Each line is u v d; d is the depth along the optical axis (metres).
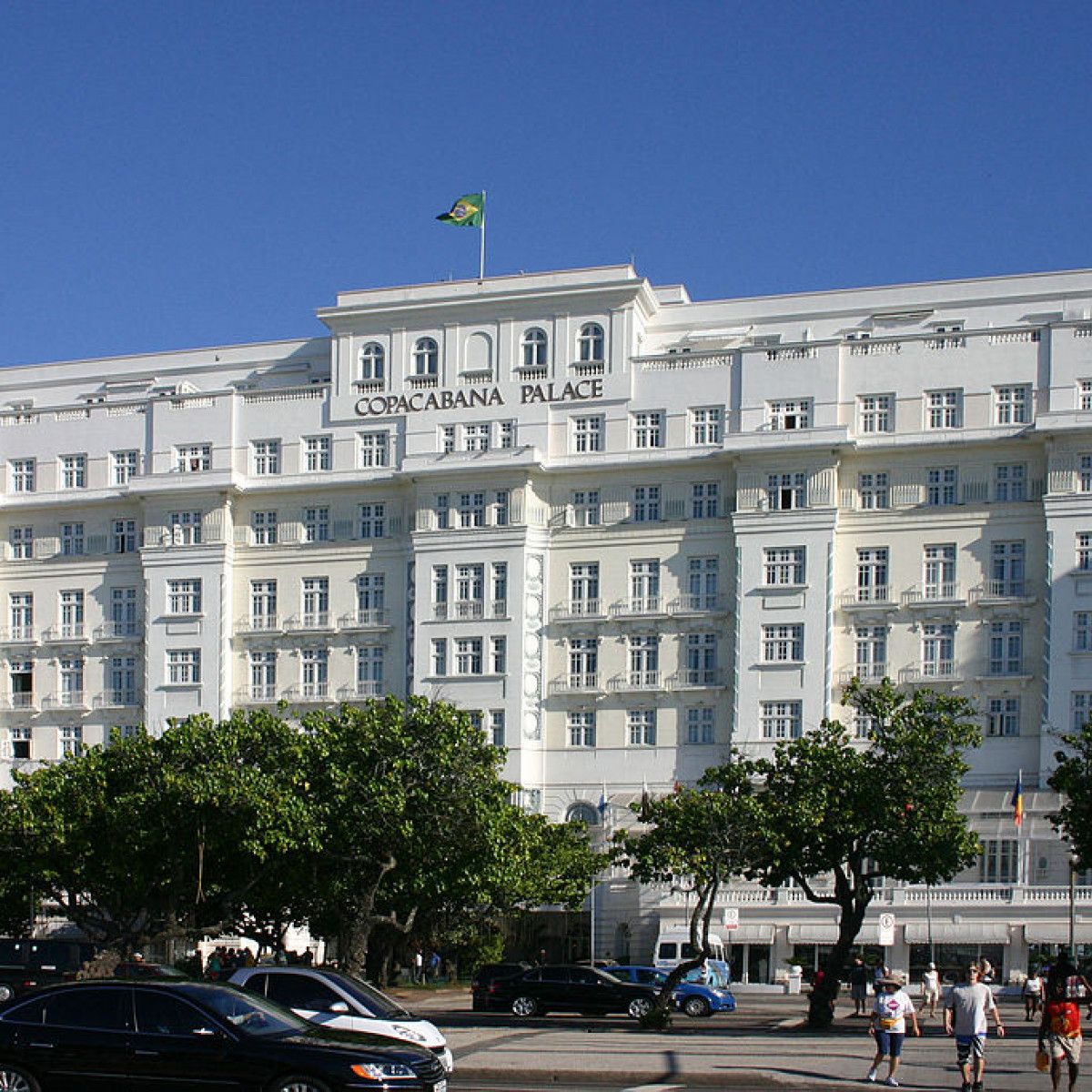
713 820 62.94
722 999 68.75
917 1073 42.56
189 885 69.38
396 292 109.69
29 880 72.31
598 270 106.00
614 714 102.38
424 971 95.81
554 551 104.94
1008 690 96.38
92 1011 31.16
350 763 68.94
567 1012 67.44
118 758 71.94
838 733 67.00
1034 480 97.94
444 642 104.00
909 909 91.31
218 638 107.94
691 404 103.50
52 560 113.38
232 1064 30.12
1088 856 67.81
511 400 106.31
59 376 120.75
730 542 101.94
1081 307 102.44
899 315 105.19
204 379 117.06
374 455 108.56
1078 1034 37.66
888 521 99.62
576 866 85.88
